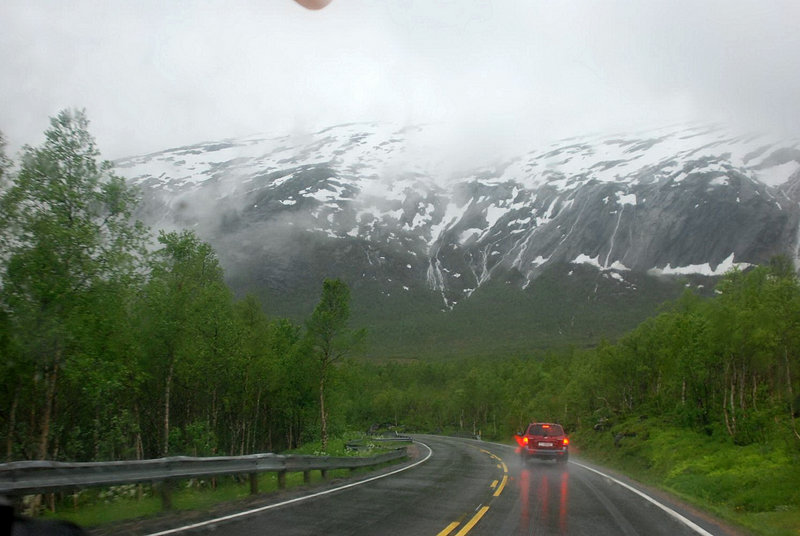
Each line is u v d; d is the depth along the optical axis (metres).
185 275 29.56
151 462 10.59
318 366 38.47
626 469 30.70
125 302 21.28
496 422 81.44
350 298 38.59
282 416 55.31
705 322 33.72
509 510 12.37
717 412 33.66
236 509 11.52
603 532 10.15
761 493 15.95
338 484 17.23
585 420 51.41
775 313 26.06
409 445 49.81
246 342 35.00
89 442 30.02
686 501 15.30
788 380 25.59
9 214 18.39
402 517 11.05
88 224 19.72
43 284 18.09
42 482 8.47
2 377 21.53
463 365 125.38
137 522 9.66
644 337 45.22
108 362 20.84
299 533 9.08
